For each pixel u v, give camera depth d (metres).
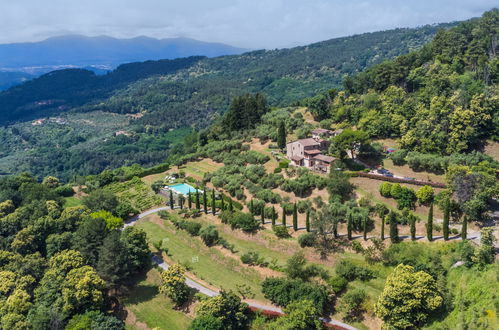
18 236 86.88
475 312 51.88
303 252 78.31
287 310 63.19
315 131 127.56
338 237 79.19
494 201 77.31
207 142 167.50
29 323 65.44
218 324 60.72
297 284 67.25
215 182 115.06
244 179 111.62
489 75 115.19
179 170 138.62
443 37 138.62
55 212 99.00
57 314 65.69
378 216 82.69
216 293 72.69
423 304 56.09
